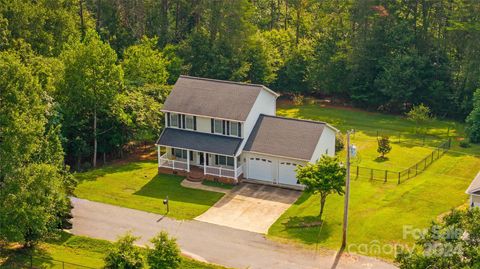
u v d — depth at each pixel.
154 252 40.03
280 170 60.84
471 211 34.91
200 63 89.31
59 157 49.19
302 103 94.25
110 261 39.25
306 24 100.94
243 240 49.56
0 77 42.53
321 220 52.62
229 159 62.41
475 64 84.12
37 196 43.09
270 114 67.06
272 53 93.56
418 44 90.94
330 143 64.31
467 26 84.31
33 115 45.31
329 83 92.62
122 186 60.25
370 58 90.19
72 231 50.28
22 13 72.44
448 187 59.69
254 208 55.66
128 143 71.50
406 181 61.47
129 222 52.38
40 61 61.81
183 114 63.75
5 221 41.84
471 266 32.88
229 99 63.50
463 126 84.00
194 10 97.94
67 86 62.47
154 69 77.12
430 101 88.38
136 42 91.75
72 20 79.81
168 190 59.53
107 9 92.50
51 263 44.41
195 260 45.81
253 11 94.06
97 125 66.31
